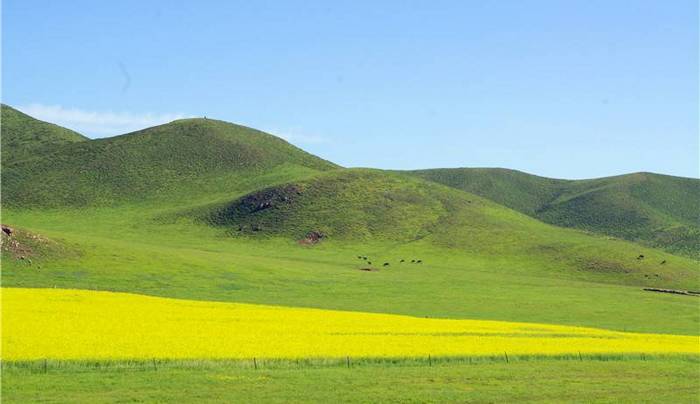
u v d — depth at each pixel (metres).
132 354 39.25
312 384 35.41
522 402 33.47
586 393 35.62
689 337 57.84
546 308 85.38
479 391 35.22
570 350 47.16
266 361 39.47
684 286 127.81
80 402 30.75
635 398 34.97
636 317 80.31
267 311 62.84
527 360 44.03
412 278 114.25
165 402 31.33
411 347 45.78
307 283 99.19
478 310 81.44
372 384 35.97
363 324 56.81
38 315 51.88
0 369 35.47
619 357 45.72
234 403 31.56
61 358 37.47
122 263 95.00
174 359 38.62
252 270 104.56
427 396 33.78
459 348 46.12
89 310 56.06
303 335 49.06
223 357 39.72
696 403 34.31
